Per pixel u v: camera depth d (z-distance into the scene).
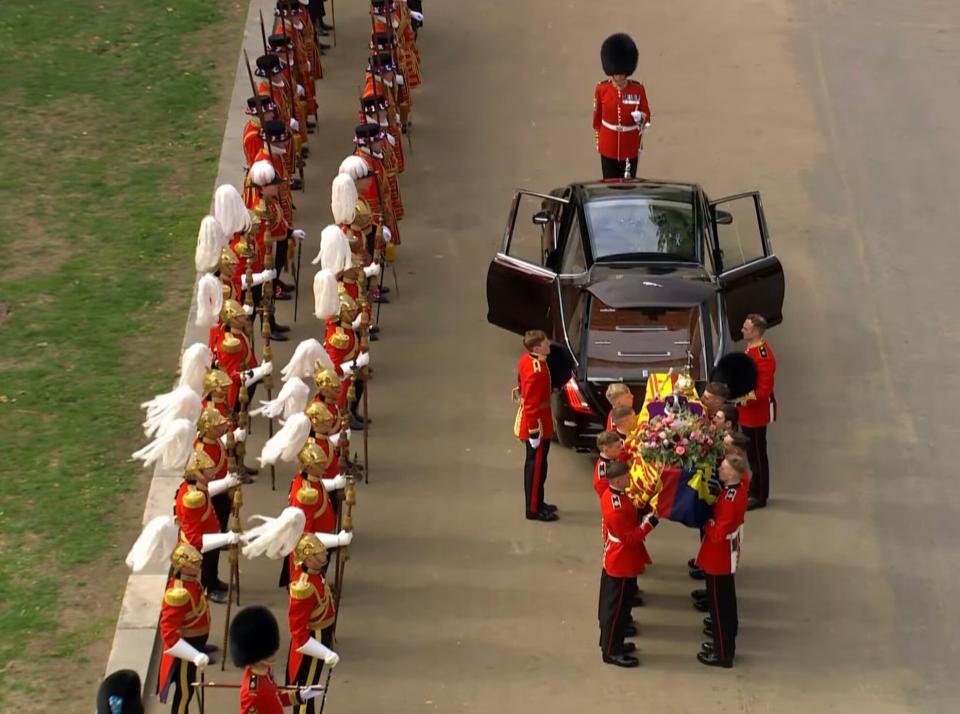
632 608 28.11
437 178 42.91
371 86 41.16
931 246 39.78
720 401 27.70
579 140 44.78
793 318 36.88
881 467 31.98
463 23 51.53
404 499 31.00
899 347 35.81
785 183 42.47
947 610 28.17
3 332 35.69
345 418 29.31
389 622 27.80
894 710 25.91
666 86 47.44
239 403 30.67
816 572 29.12
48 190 41.88
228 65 48.75
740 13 51.97
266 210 35.59
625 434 27.61
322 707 25.03
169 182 42.47
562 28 51.09
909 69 48.50
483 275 38.62
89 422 32.69
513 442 32.78
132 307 36.88
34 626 27.05
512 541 29.91
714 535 26.06
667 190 35.16
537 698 26.08
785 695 26.22
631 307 31.61
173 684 26.31
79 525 29.58
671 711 25.81
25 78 47.53
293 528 24.25
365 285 34.28
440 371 35.03
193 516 25.98
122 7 52.47
